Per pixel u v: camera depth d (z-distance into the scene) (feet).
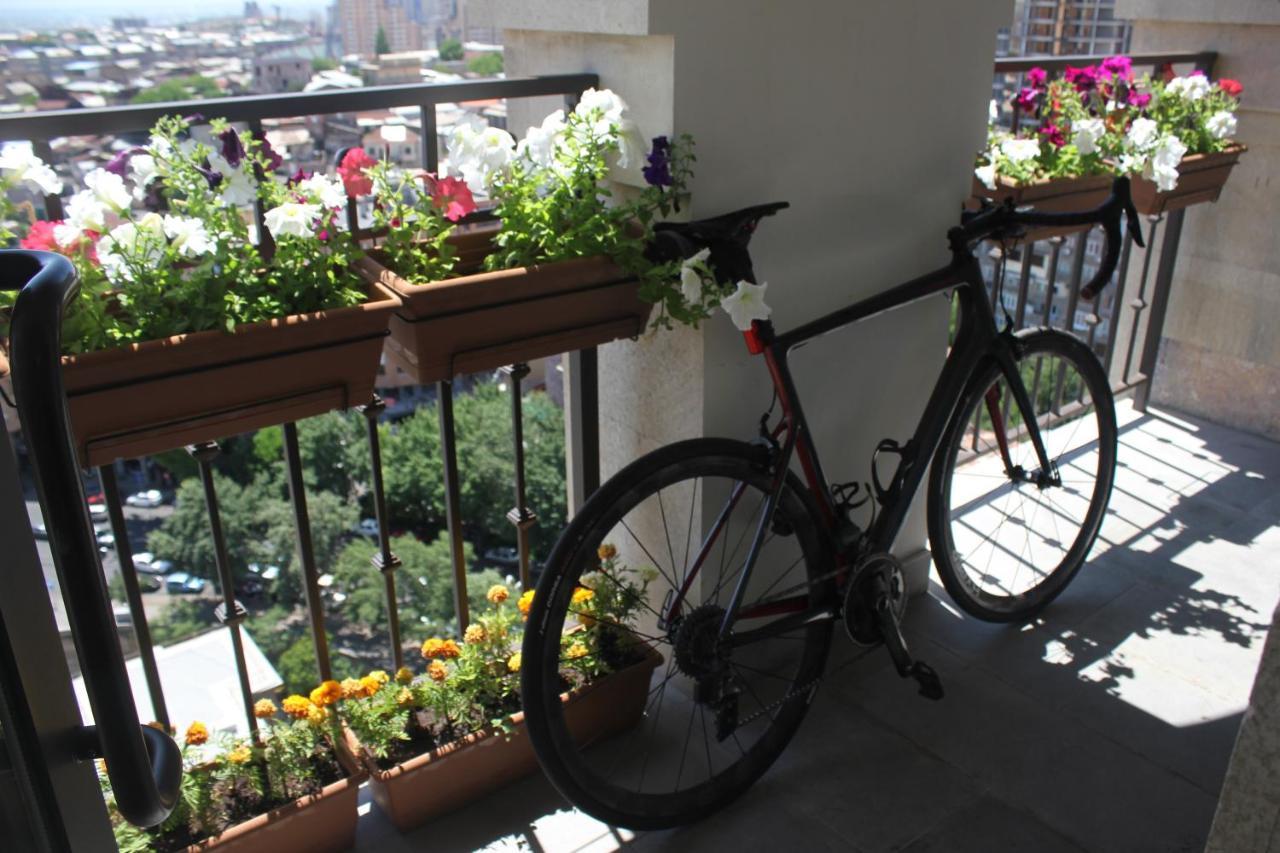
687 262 5.54
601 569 6.74
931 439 6.85
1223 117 9.75
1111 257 6.79
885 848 6.08
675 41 5.68
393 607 6.35
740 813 6.34
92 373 4.40
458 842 6.07
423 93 5.66
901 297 6.53
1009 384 7.39
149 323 4.67
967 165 7.43
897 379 7.72
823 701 7.25
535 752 5.71
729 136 6.09
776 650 7.64
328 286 5.08
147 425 4.71
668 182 5.70
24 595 2.21
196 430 4.86
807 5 6.11
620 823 5.99
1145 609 8.30
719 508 6.90
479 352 5.52
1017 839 6.13
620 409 7.23
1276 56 10.18
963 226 6.70
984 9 7.00
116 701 2.30
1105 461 8.21
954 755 6.77
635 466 5.70
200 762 5.57
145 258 4.69
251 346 4.74
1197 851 6.03
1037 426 7.66
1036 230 8.73
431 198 5.53
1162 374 11.82
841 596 6.61
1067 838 6.13
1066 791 6.48
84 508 2.22
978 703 7.23
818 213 6.72
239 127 6.02
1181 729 7.00
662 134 5.94
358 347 5.05
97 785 2.59
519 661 6.22
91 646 2.25
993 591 8.44
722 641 6.15
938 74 6.96
